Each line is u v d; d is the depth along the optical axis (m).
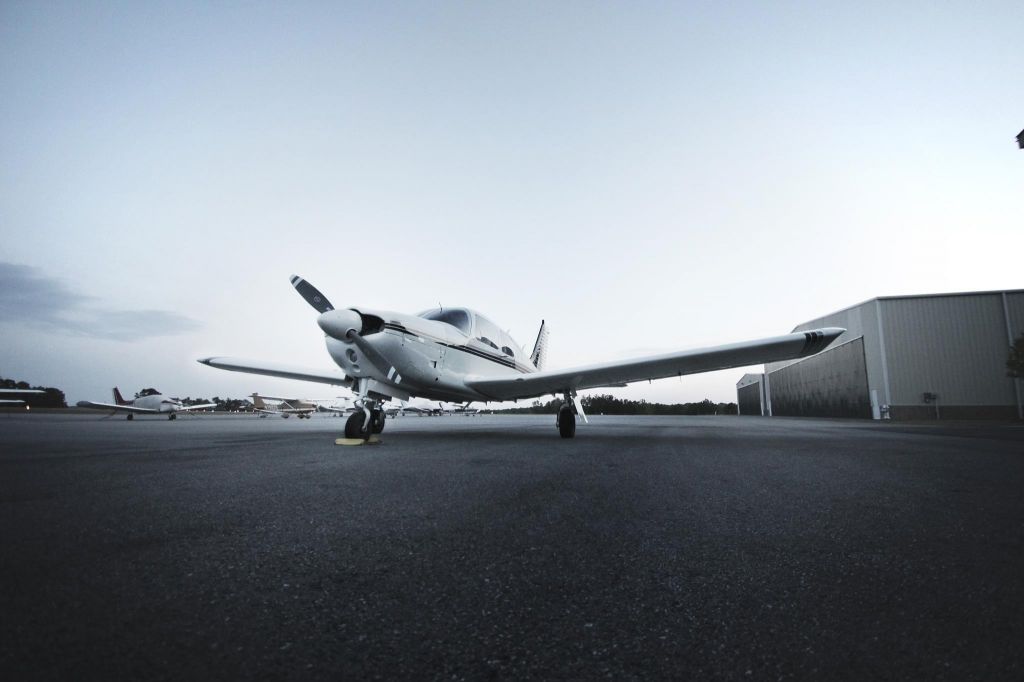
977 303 27.42
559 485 3.14
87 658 0.91
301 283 7.46
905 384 27.39
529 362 11.95
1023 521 2.17
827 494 2.86
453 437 8.38
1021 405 26.33
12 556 1.54
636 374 7.87
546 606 1.22
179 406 37.97
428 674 0.89
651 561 1.59
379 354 6.86
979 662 0.94
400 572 1.47
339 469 3.87
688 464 4.40
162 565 1.48
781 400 45.03
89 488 2.89
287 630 1.06
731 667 0.93
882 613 1.18
